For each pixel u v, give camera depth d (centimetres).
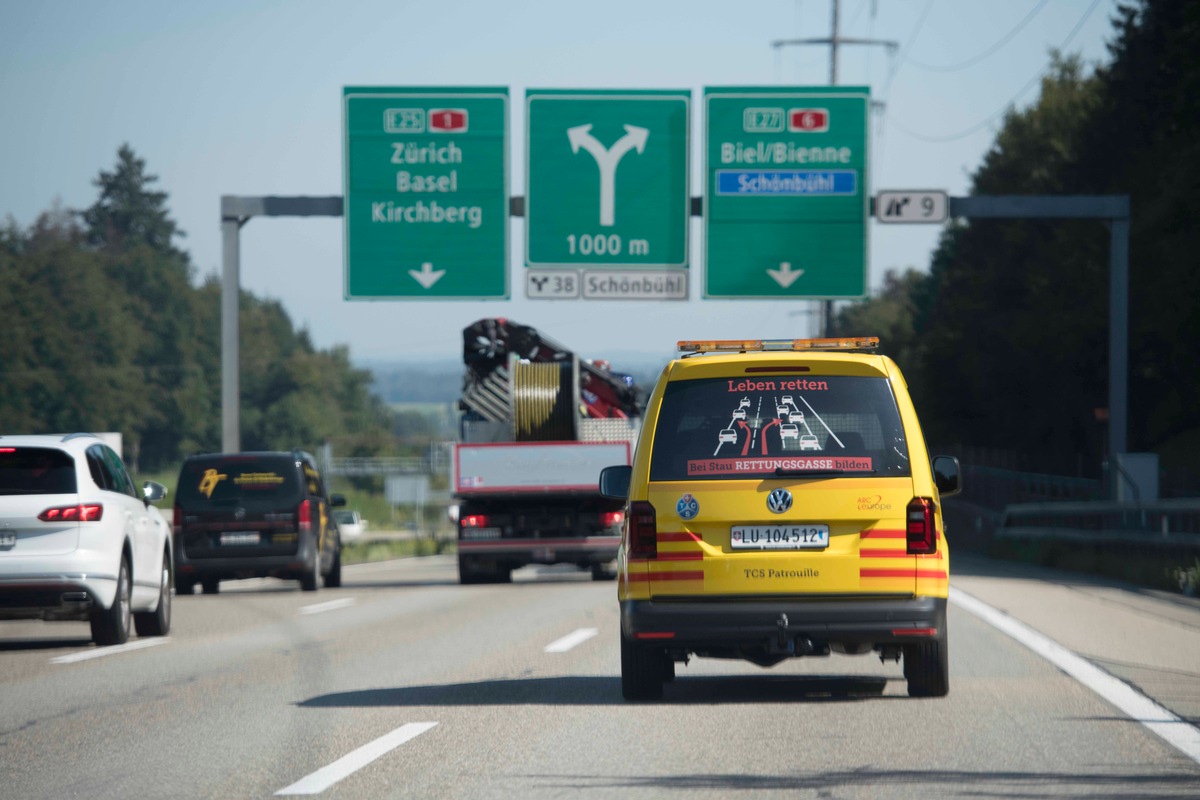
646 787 2362
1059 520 11419
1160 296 14412
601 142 9088
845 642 3053
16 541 4472
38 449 4594
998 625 4912
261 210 9131
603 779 2427
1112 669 3756
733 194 9069
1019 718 2991
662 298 9069
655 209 9081
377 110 9106
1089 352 16375
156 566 5019
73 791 2378
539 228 9075
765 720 2995
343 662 4147
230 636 4991
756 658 3388
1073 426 18138
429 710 3194
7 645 4872
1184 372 14988
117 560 4600
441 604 6419
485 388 8281
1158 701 3212
